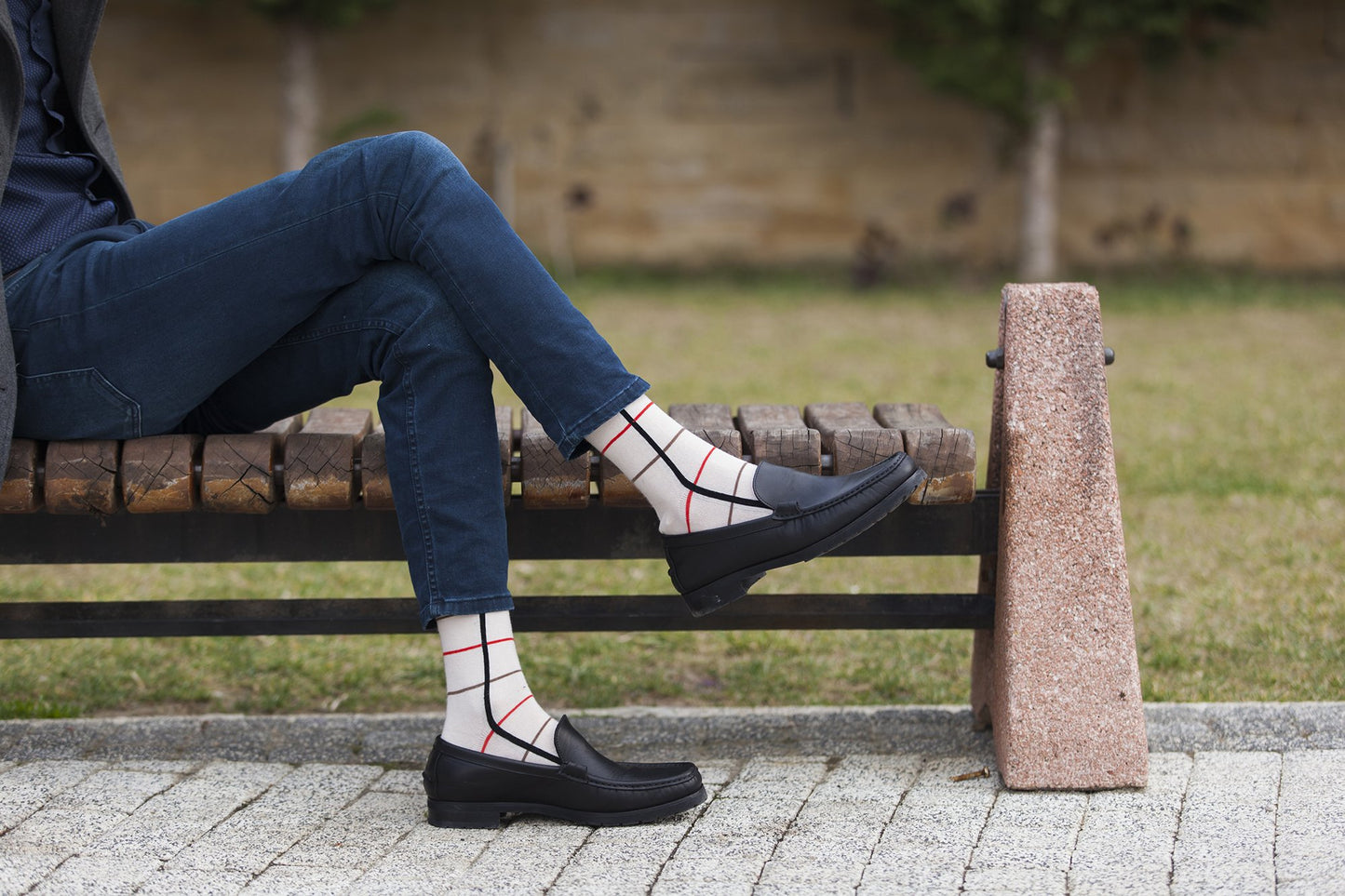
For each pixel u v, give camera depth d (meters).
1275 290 9.55
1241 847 1.82
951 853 1.83
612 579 3.48
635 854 1.84
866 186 10.72
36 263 1.95
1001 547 2.08
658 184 10.76
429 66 10.59
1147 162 10.53
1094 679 2.03
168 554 2.06
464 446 1.87
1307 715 2.29
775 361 6.74
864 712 2.44
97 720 2.39
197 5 9.91
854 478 1.88
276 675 2.85
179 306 1.87
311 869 1.80
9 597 3.37
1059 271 10.47
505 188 10.59
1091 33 9.06
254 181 10.61
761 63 10.60
